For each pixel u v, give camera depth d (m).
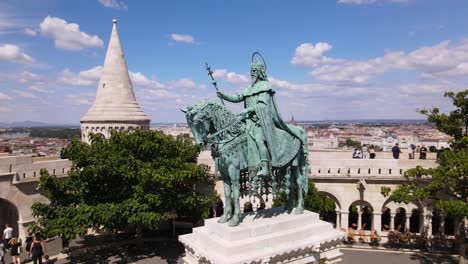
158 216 18.19
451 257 20.81
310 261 11.39
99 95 29.89
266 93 11.14
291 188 12.75
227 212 11.48
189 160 22.50
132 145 19.72
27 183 21.97
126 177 18.59
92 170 17.92
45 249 20.22
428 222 23.38
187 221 26.19
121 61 30.08
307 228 11.77
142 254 21.17
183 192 20.64
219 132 10.65
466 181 18.05
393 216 24.36
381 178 23.77
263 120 11.05
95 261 20.02
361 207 24.59
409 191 19.61
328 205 23.48
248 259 9.97
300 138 12.50
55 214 17.36
